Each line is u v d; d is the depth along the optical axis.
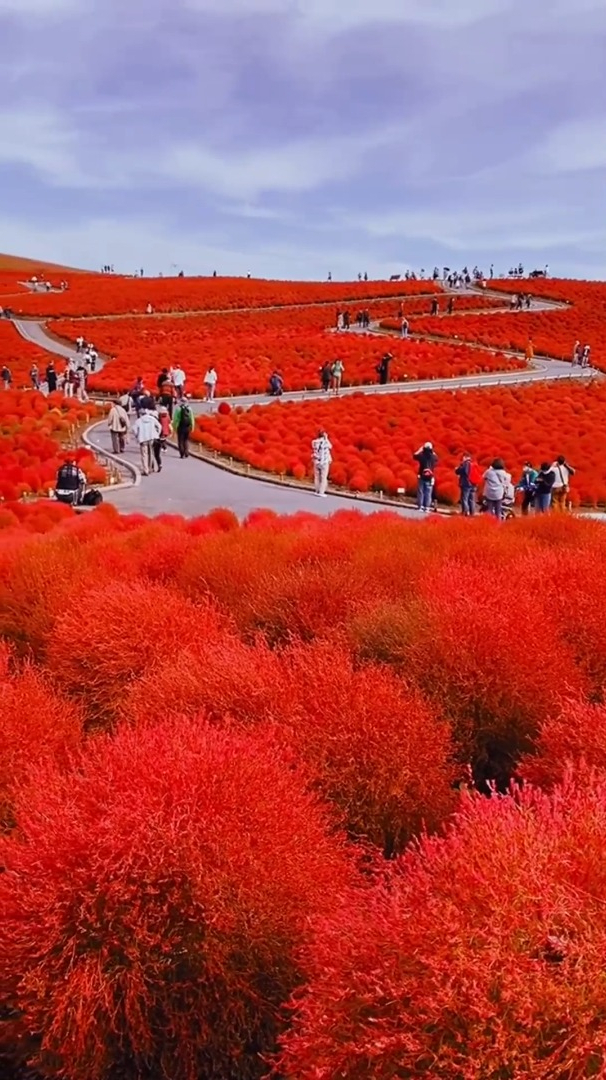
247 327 67.81
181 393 35.59
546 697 6.70
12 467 22.91
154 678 6.73
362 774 5.62
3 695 6.42
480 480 22.02
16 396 36.94
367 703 5.88
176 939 3.98
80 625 7.80
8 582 9.82
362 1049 3.04
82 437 30.94
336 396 41.09
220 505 21.30
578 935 3.04
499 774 6.70
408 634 7.43
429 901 3.25
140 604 7.95
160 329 68.12
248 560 9.95
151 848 4.04
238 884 4.15
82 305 80.06
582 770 4.69
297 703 6.07
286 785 4.82
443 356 52.34
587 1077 2.78
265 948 4.18
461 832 4.16
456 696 6.77
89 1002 3.85
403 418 33.31
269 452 26.88
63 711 6.73
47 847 4.21
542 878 3.24
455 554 10.62
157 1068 4.18
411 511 22.17
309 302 86.62
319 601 8.70
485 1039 2.86
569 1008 2.84
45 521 16.14
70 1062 3.98
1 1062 4.34
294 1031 3.82
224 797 4.37
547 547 11.43
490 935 3.05
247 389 42.94
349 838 5.42
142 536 12.41
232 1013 4.17
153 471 25.64
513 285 89.75
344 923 3.52
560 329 65.31
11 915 4.12
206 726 5.17
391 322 67.06
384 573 9.56
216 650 7.03
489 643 6.76
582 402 40.31
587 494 24.83
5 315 75.62
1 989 4.17
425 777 5.68
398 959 3.18
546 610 8.04
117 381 43.38
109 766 4.59
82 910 3.94
